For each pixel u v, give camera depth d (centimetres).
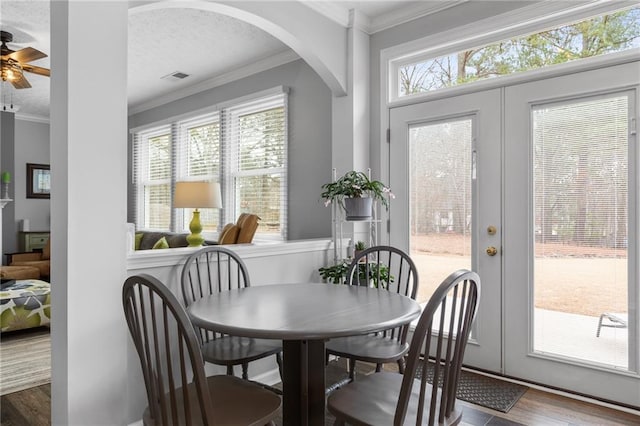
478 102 281
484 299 278
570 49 249
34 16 314
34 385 264
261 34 355
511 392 248
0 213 538
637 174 224
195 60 412
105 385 182
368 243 336
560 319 250
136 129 587
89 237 176
